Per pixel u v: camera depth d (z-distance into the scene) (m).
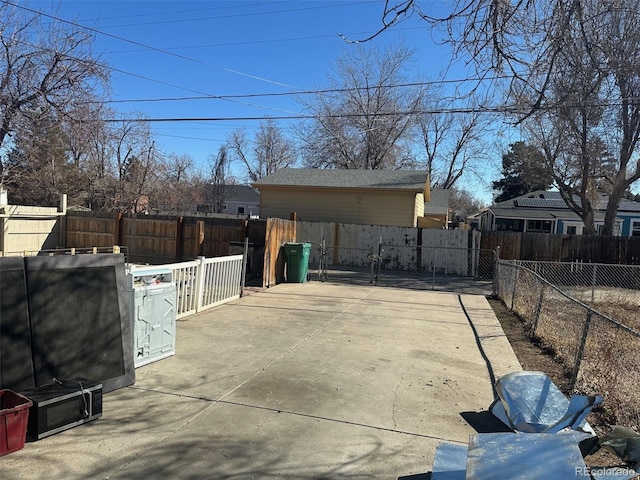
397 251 18.17
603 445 2.83
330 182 22.17
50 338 3.87
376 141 33.06
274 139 53.28
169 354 5.62
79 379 4.00
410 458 3.39
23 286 3.71
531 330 7.75
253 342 6.38
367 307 9.45
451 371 5.46
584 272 15.59
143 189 27.44
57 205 21.84
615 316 10.19
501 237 17.45
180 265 7.65
